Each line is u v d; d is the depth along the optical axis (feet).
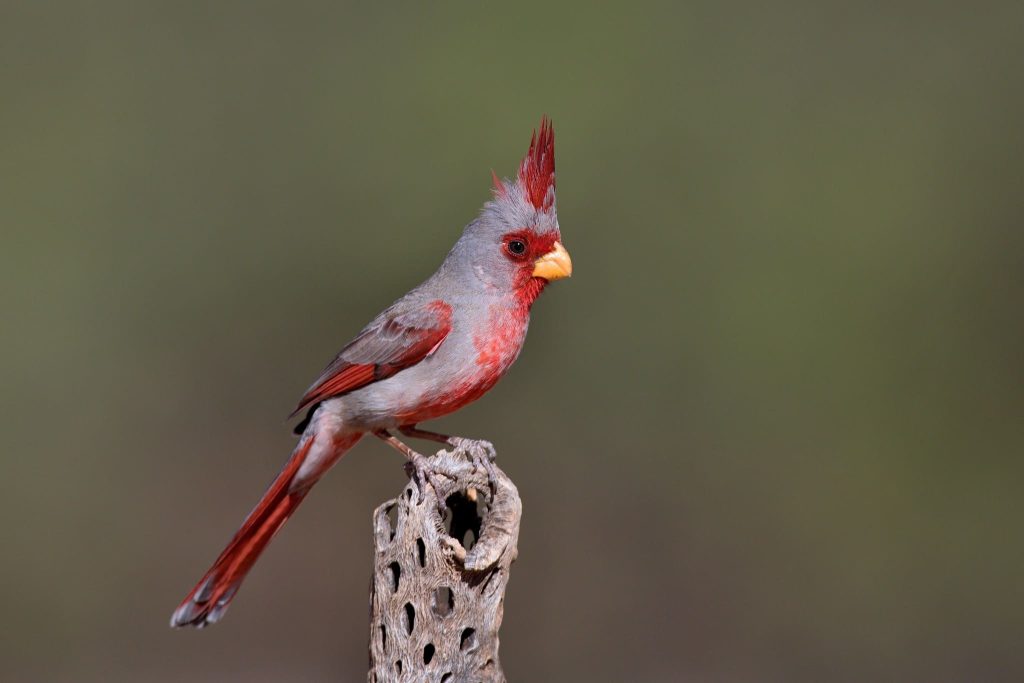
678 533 40.91
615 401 41.52
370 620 19.27
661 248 42.04
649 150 42.78
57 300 43.06
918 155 43.21
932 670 40.06
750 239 42.22
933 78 43.91
